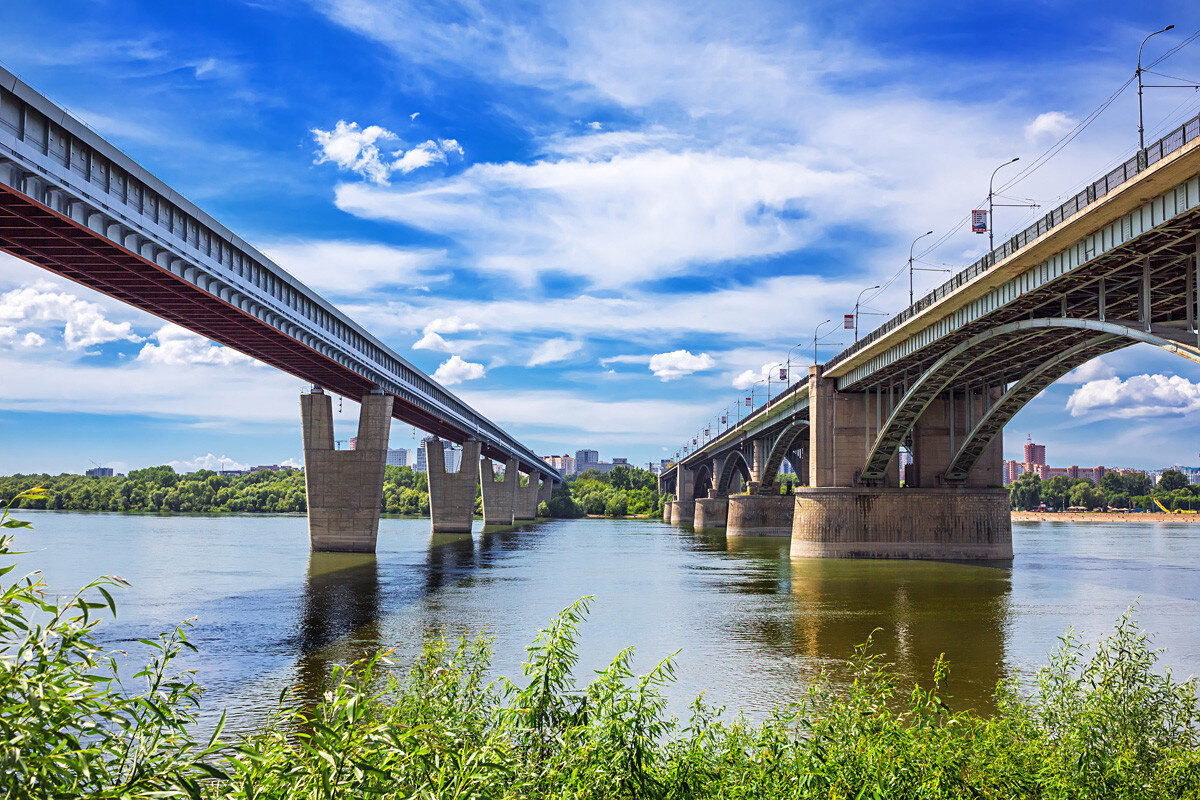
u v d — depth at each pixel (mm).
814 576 59594
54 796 5086
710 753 11500
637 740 10164
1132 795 11461
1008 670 28125
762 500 118062
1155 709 13516
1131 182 34969
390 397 79875
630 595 48000
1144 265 40250
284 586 50656
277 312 56969
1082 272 43812
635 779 9891
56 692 5234
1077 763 11836
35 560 61938
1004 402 65938
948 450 79125
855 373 76938
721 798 10086
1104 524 193000
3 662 5223
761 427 113812
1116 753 12273
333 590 48906
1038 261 45562
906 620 39219
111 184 38312
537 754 9758
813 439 81500
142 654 29703
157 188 41531
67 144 35219
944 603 45156
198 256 46031
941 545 74562
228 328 58406
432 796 7137
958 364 61531
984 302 52469
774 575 60219
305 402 77375
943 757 10883
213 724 20594
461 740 9633
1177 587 52656
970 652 31344
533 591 49125
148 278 46375
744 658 30156
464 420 117625
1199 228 36125
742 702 23750
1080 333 53938
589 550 86062
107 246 40938
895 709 21984
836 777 10195
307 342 64188
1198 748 12797
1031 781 11094
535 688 10672
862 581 56281
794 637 34562
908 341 64875
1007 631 36156
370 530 76375
